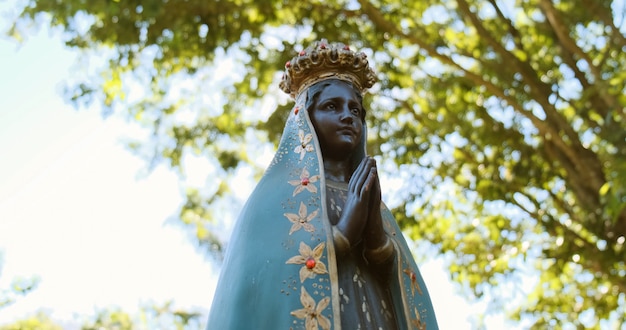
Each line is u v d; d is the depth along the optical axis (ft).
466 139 46.70
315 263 13.67
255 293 13.60
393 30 44.70
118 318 49.57
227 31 43.88
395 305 14.42
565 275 49.03
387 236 14.71
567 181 46.39
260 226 14.30
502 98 44.29
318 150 15.06
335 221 14.76
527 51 46.09
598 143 45.55
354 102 15.97
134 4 40.73
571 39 43.29
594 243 45.16
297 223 14.19
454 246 48.21
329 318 13.29
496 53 45.14
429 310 14.78
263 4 43.29
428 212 48.11
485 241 48.16
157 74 44.39
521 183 46.83
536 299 49.47
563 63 46.16
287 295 13.43
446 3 46.93
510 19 46.37
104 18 41.81
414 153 46.06
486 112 46.21
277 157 15.52
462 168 47.39
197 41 43.88
